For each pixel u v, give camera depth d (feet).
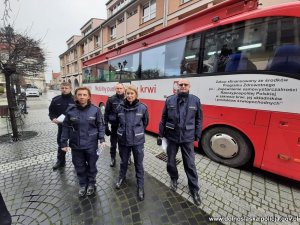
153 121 17.95
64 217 8.11
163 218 8.01
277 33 9.52
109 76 26.18
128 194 9.66
